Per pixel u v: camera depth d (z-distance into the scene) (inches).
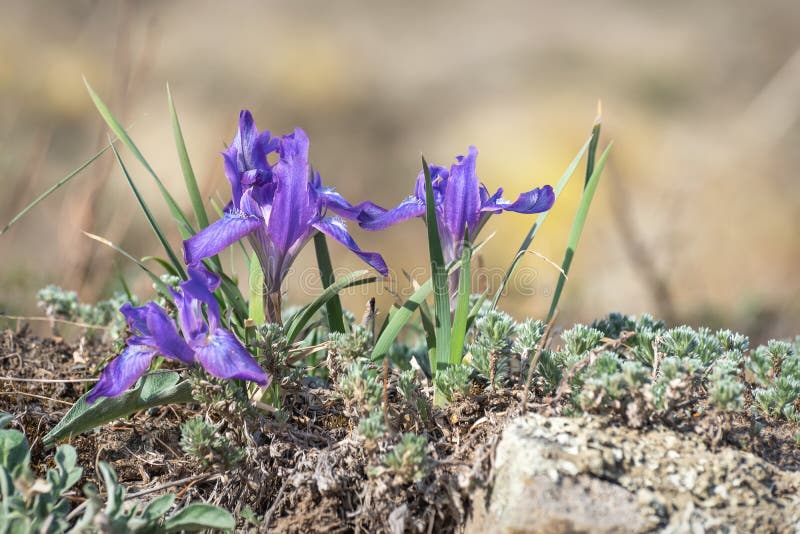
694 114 978.7
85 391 276.5
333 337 236.8
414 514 213.3
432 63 1066.1
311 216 235.0
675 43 1110.4
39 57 889.5
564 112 950.4
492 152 897.5
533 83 1013.2
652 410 209.6
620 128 918.4
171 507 230.8
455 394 234.5
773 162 852.0
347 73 1031.0
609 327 270.7
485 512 199.3
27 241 627.8
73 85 851.4
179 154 256.5
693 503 194.2
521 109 958.4
